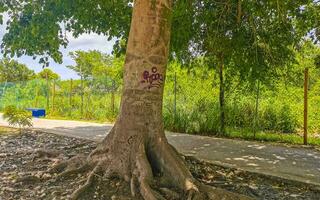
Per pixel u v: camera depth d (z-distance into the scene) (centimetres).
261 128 1270
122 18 996
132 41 617
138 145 590
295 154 897
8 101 2395
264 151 930
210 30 1104
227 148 964
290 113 1311
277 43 1107
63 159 698
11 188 571
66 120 1688
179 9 945
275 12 992
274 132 1290
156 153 593
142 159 571
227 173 718
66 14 943
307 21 1045
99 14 996
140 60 609
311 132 1277
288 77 1175
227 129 1241
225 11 1052
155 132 605
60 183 586
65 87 2083
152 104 609
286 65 1216
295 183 650
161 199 514
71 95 2014
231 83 1242
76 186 564
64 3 919
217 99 1302
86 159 631
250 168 737
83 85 1970
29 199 536
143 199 521
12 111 1197
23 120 1194
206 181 652
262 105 1294
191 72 1364
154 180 561
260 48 1127
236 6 1031
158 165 586
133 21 621
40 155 741
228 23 1096
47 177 607
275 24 1051
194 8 1039
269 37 1098
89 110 1872
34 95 2297
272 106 1313
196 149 941
